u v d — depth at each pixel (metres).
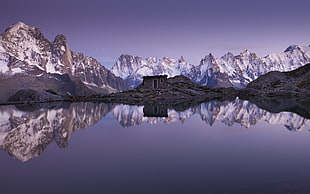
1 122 22.16
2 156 10.52
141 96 62.06
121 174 8.14
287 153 10.71
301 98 61.66
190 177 7.83
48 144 12.83
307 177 7.75
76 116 27.22
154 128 18.27
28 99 58.53
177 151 11.20
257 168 8.67
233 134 15.52
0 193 6.71
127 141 13.52
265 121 21.41
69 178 7.80
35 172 8.41
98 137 14.78
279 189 6.84
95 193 6.66
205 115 26.98
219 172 8.25
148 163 9.34
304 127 17.97
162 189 6.86
